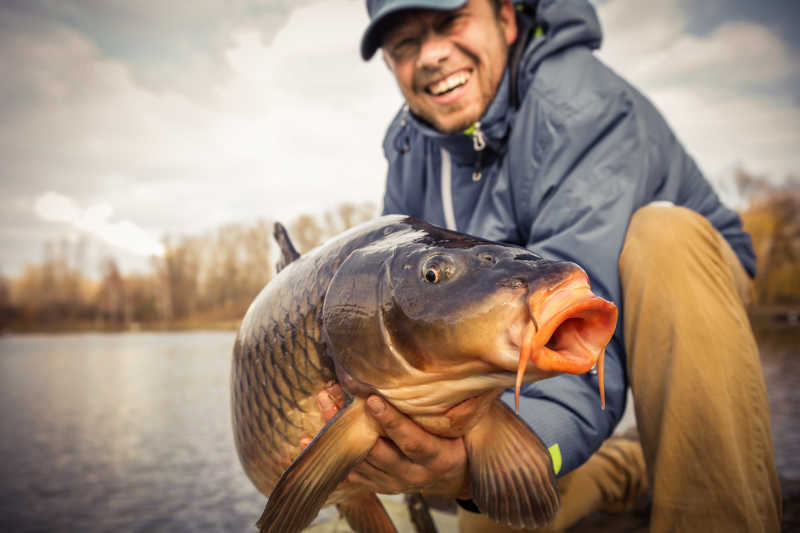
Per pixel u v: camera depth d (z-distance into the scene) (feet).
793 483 6.89
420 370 2.96
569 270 2.46
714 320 4.18
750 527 3.85
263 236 176.86
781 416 14.06
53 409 27.32
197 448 18.40
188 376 39.37
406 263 3.06
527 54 5.95
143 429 21.62
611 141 5.30
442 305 2.82
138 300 181.68
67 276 202.28
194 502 12.75
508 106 6.08
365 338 3.14
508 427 3.48
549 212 5.31
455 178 6.68
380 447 3.42
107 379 39.37
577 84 5.49
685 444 4.07
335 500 4.26
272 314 3.96
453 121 6.20
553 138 5.45
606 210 5.04
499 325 2.65
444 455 3.42
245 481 14.48
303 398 3.74
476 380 2.89
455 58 6.01
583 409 4.46
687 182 6.12
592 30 5.79
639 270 4.52
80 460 17.33
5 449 19.10
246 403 4.23
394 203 7.80
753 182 96.73
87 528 11.35
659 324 4.32
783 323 62.08
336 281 3.41
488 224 6.27
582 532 5.63
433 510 7.14
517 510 3.41
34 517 12.15
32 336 141.69
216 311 171.32
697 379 4.09
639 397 4.43
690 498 4.02
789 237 88.22
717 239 4.57
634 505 6.31
